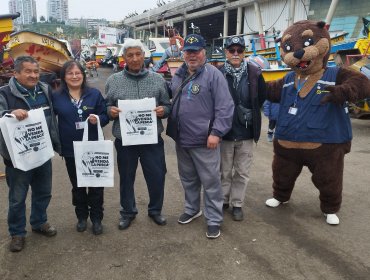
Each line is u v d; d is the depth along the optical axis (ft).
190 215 13.53
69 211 14.51
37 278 10.35
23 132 10.67
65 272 10.61
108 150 11.73
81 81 11.77
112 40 132.46
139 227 13.23
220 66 13.61
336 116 12.82
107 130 29.14
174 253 11.53
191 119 12.00
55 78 34.50
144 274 10.50
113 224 13.47
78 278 10.34
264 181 17.71
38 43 35.12
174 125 12.40
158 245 12.01
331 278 10.25
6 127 10.32
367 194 15.94
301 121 13.19
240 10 69.26
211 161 12.28
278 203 14.96
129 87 12.17
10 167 11.25
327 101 12.22
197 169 12.51
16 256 11.41
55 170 19.35
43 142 11.21
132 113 12.04
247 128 13.15
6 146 10.84
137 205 15.07
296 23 13.39
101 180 11.93
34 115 10.89
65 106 11.76
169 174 18.70
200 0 80.28
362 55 30.45
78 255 11.46
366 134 26.94
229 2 72.33
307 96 13.03
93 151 11.72
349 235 12.57
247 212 14.43
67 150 12.01
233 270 10.64
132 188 13.14
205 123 11.96
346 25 50.47
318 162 13.14
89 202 12.59
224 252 11.57
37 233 12.81
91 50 121.49
